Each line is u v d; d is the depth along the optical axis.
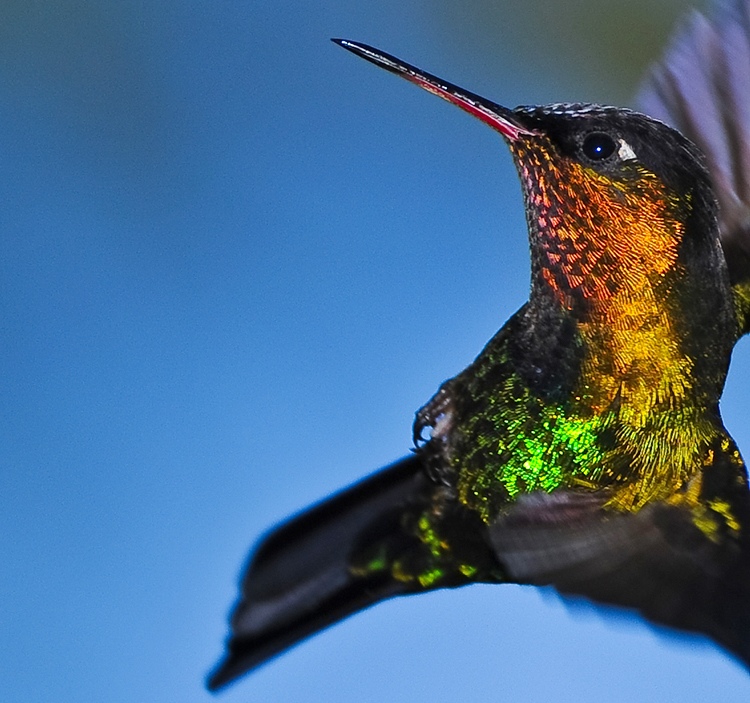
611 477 1.20
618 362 1.20
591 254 1.20
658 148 1.20
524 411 1.20
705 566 1.19
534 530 1.20
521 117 1.20
